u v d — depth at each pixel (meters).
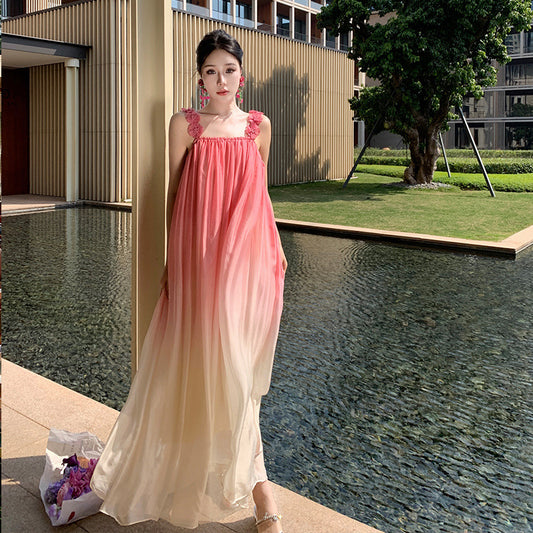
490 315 4.75
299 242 8.45
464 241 7.91
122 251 7.26
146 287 1.89
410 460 2.46
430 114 16.47
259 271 1.63
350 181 19.11
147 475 1.59
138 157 1.81
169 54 1.80
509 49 31.33
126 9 12.38
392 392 3.20
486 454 2.53
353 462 2.43
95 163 12.91
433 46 14.08
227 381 1.53
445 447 2.58
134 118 1.79
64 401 2.47
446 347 3.97
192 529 1.67
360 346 3.96
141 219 1.84
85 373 3.38
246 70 15.78
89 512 1.69
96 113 12.75
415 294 5.41
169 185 1.70
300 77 17.91
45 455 1.97
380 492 2.20
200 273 1.58
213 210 1.60
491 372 3.53
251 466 1.57
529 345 4.03
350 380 3.36
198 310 1.58
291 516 1.75
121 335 4.09
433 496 2.18
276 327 1.70
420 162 16.62
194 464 1.57
